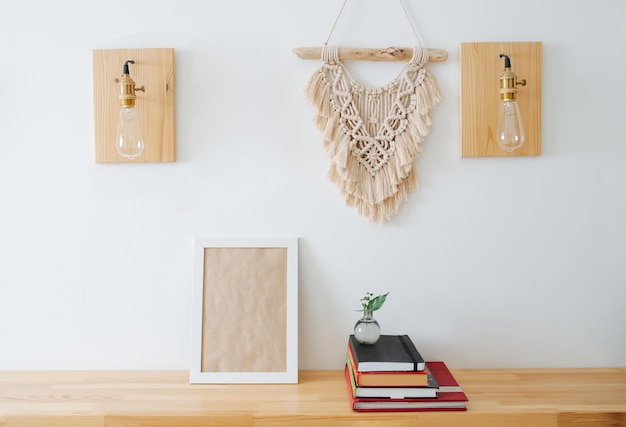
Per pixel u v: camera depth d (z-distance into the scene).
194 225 1.57
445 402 1.29
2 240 1.56
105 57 1.52
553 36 1.55
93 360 1.58
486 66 1.53
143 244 1.57
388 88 1.54
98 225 1.57
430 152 1.56
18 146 1.55
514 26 1.55
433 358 1.58
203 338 1.52
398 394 1.30
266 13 1.54
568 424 1.27
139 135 1.42
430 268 1.58
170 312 1.58
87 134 1.56
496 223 1.57
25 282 1.57
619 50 1.56
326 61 1.53
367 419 1.27
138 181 1.56
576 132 1.56
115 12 1.54
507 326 1.58
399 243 1.57
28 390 1.41
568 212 1.58
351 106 1.53
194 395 1.39
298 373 1.55
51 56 1.54
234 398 1.37
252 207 1.57
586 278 1.58
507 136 1.41
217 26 1.54
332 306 1.58
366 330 1.43
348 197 1.56
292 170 1.56
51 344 1.58
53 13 1.54
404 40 1.55
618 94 1.56
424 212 1.57
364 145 1.55
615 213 1.58
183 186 1.56
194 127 1.55
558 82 1.56
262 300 1.53
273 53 1.54
